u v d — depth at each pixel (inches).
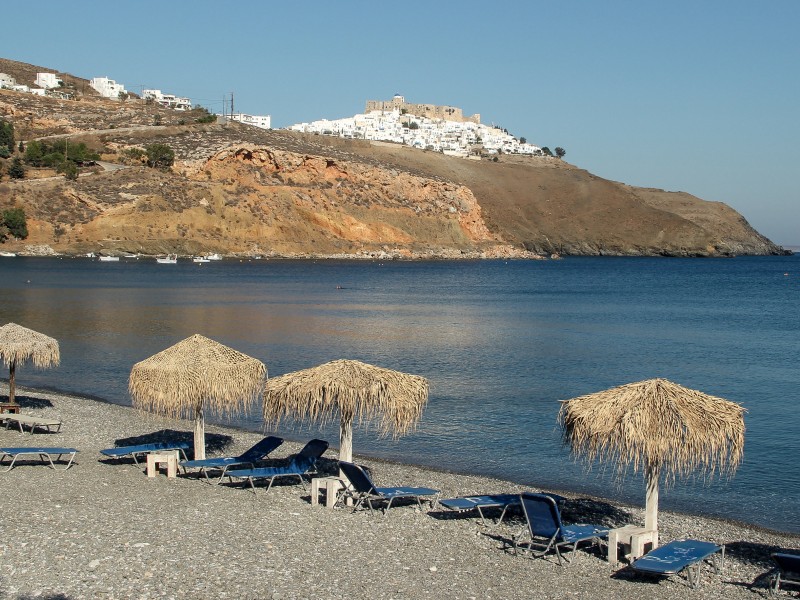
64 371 1272.1
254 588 426.0
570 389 1167.6
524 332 1959.9
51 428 845.2
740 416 500.7
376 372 603.5
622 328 2087.8
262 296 2950.3
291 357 1461.6
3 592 410.6
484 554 492.7
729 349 1674.5
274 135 7214.6
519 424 930.1
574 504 628.4
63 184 5310.0
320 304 2679.6
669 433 482.3
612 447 502.6
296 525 536.1
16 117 6614.2
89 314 2161.7
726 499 665.6
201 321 2062.0
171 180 5634.8
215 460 645.3
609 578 459.8
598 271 5910.4
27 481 631.2
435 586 439.2
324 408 596.4
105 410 957.2
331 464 731.4
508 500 556.7
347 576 448.1
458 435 875.4
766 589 452.8
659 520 598.2
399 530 534.3
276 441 669.3
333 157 6796.3
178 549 479.8
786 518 620.1
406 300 2957.7
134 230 5221.5
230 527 526.3
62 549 473.4
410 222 6766.7
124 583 426.3
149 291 3014.3
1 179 5241.1
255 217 5757.9
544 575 461.4
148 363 680.4
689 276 5319.9
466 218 7391.7
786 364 1464.1
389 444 834.8
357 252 6082.7
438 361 1441.9
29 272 3897.6
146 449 688.4
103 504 570.3
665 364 1451.8
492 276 4963.1
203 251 5315.0
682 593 442.6
